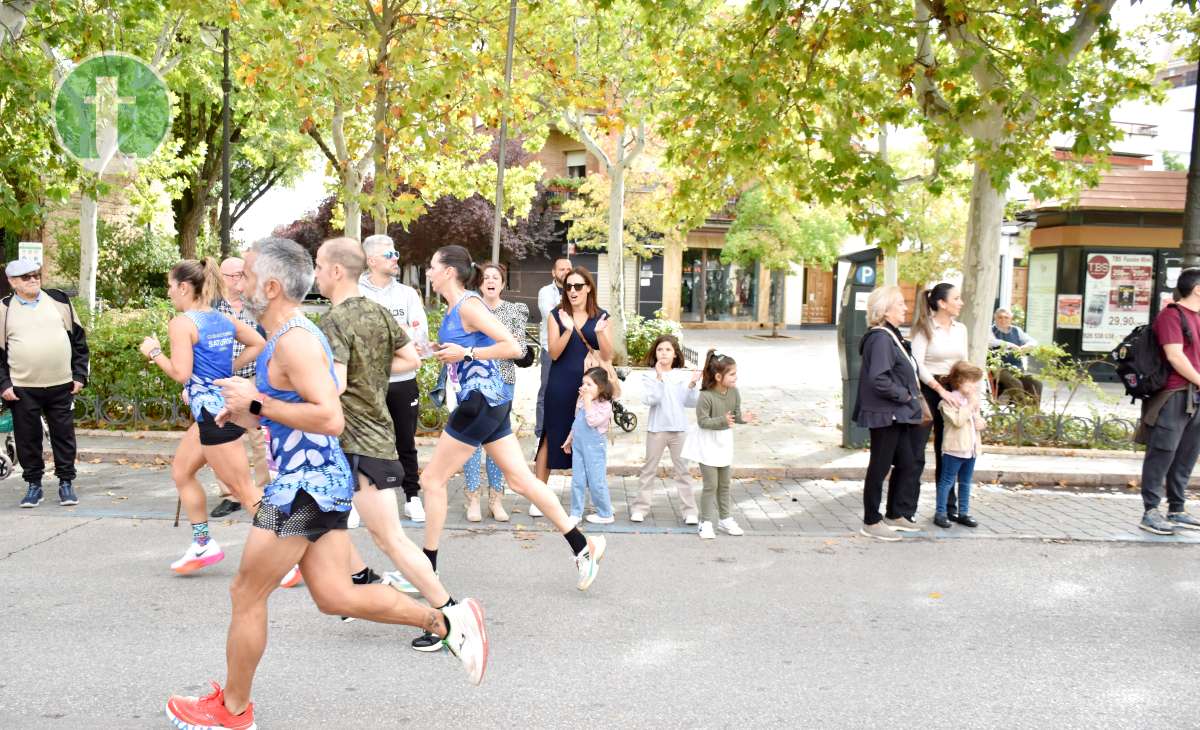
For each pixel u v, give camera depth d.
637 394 13.81
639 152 17.83
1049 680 4.19
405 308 6.44
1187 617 5.08
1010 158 8.59
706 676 4.16
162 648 4.30
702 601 5.20
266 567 3.23
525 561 5.90
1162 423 6.79
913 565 5.99
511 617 4.88
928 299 7.18
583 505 6.84
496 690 3.96
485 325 4.88
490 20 11.09
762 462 8.87
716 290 34.84
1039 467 8.83
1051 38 8.45
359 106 12.62
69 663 4.12
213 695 3.37
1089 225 17.86
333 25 10.39
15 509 6.87
